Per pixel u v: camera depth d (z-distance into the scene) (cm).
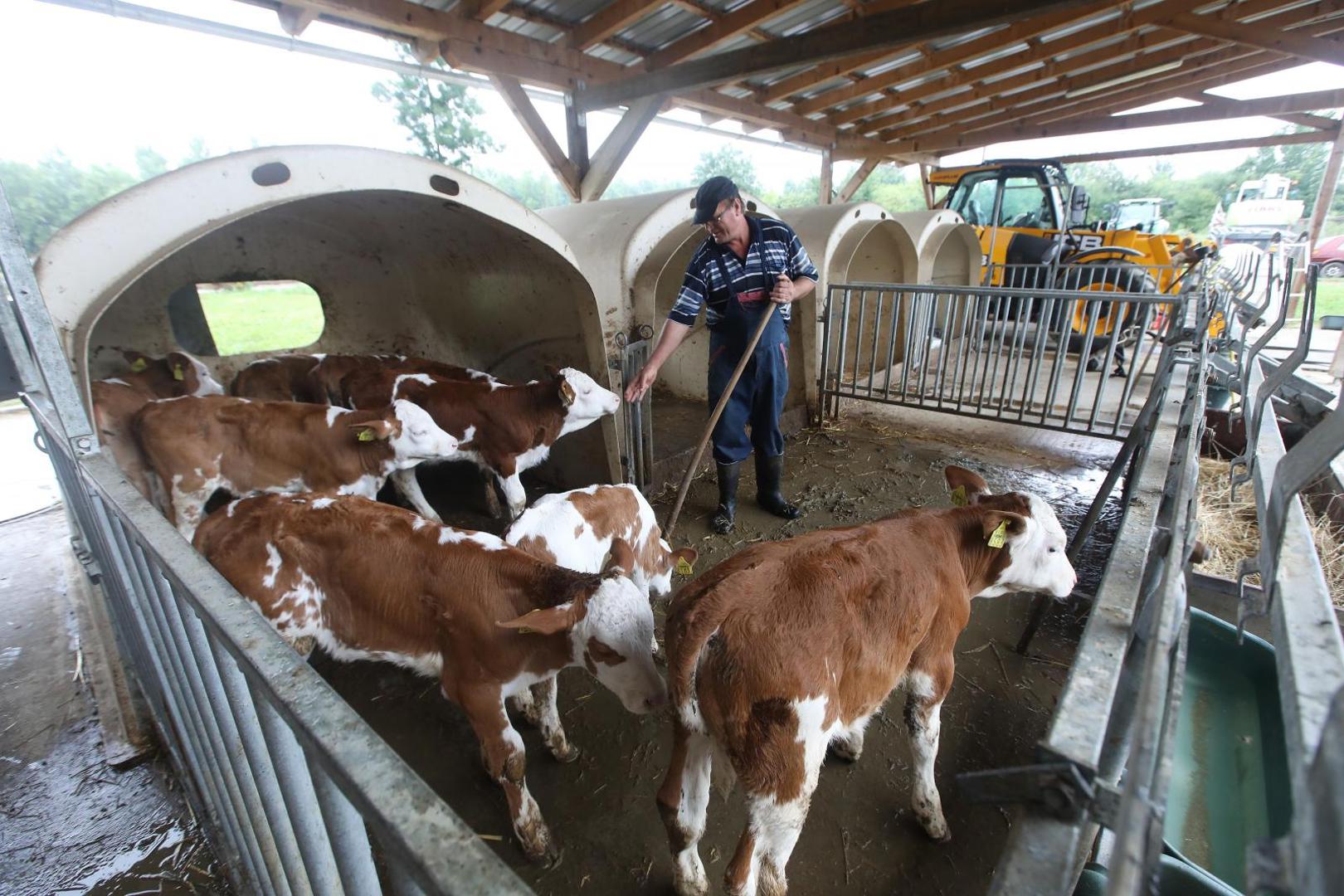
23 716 243
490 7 513
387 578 207
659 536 315
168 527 120
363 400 427
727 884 155
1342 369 651
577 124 668
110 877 187
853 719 170
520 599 197
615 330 436
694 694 158
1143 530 135
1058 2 438
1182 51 881
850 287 536
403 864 57
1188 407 215
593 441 437
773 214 481
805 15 634
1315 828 43
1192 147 1279
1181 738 205
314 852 97
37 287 168
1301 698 73
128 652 239
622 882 194
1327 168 1074
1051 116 1236
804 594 160
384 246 490
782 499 421
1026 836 70
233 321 823
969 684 271
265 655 80
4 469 486
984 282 920
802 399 606
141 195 239
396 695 267
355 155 283
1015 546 203
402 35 562
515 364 494
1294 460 97
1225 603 270
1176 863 127
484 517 437
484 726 197
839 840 204
